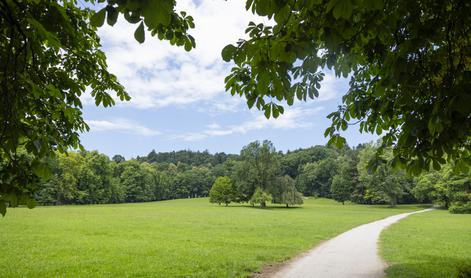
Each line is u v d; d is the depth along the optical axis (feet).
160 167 490.49
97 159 287.28
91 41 19.72
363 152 248.73
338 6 6.37
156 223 94.53
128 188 326.44
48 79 14.40
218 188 250.98
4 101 9.78
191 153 602.85
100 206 217.15
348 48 12.10
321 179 356.59
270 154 228.63
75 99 17.87
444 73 12.46
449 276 32.45
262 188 225.56
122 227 82.79
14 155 10.14
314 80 13.46
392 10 11.06
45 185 240.94
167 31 11.59
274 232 75.05
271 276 34.24
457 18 10.62
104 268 38.73
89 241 59.41
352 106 18.98
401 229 84.64
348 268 37.24
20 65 11.34
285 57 8.96
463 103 8.34
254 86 13.46
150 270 37.70
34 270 37.65
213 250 50.65
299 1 8.00
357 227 90.02
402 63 10.74
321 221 108.06
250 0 7.84
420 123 10.36
